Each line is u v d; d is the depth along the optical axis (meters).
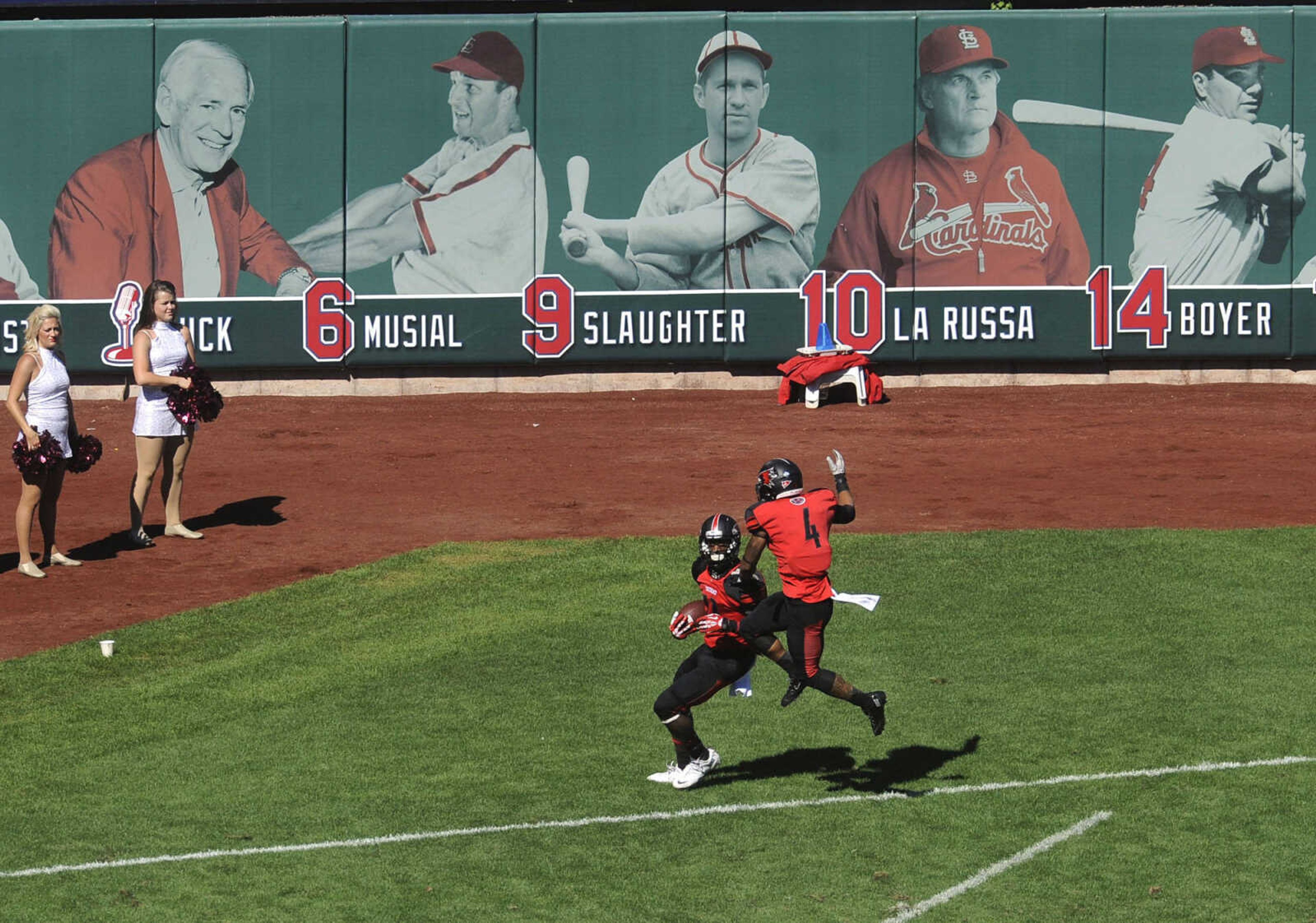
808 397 95.50
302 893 29.94
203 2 109.62
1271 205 102.12
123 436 87.94
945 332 102.69
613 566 55.69
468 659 45.34
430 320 102.06
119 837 32.81
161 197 100.38
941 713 39.97
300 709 41.19
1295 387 102.25
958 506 65.62
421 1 111.50
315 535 62.25
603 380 103.94
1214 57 101.06
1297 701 40.19
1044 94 101.44
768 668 44.34
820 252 102.00
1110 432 85.94
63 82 99.31
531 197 101.44
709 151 101.19
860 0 112.62
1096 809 33.66
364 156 100.88
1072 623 47.56
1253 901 29.14
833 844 32.06
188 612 50.66
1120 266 102.69
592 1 111.88
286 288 101.38
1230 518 62.31
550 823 33.31
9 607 51.41
